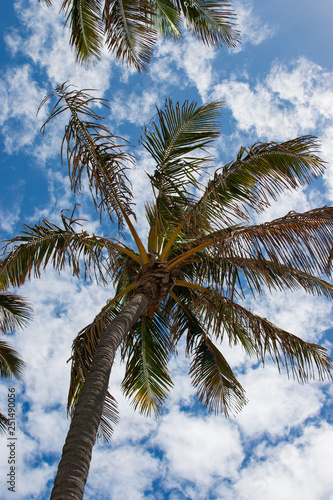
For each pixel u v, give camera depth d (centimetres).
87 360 775
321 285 945
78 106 698
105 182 751
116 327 695
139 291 846
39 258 786
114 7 824
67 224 828
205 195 754
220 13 862
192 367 977
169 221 936
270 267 877
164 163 893
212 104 927
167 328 1020
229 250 754
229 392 962
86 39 869
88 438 474
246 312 870
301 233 747
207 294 953
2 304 1206
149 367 977
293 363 866
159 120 899
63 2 870
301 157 808
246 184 812
